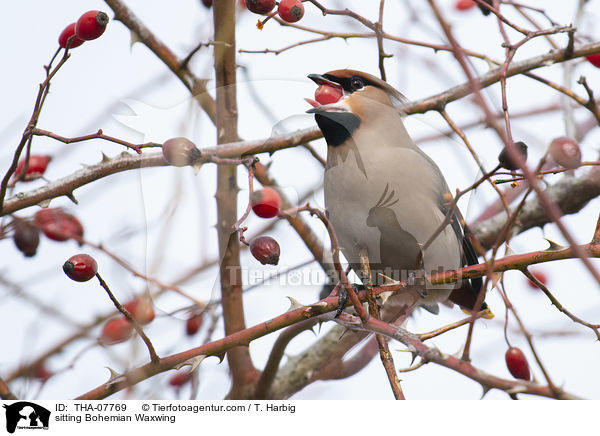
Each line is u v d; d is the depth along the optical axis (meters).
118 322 6.76
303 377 7.74
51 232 7.02
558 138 5.33
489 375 4.88
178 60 6.73
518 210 5.21
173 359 5.66
